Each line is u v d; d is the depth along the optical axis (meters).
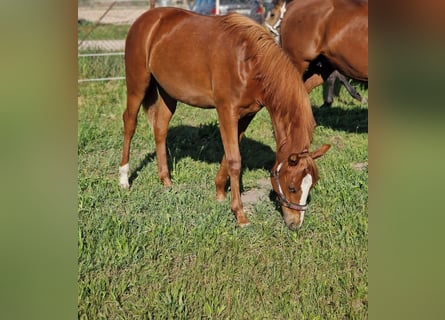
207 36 4.15
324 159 5.71
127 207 4.50
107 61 9.96
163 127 4.96
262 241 3.97
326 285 3.41
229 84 4.02
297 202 3.69
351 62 5.46
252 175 5.33
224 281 3.46
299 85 3.81
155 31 4.55
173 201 4.61
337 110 7.85
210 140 6.44
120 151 6.04
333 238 3.99
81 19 15.73
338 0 5.49
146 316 3.08
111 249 3.70
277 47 3.88
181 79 4.37
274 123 3.96
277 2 7.32
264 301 3.28
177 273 3.59
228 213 4.38
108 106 7.97
